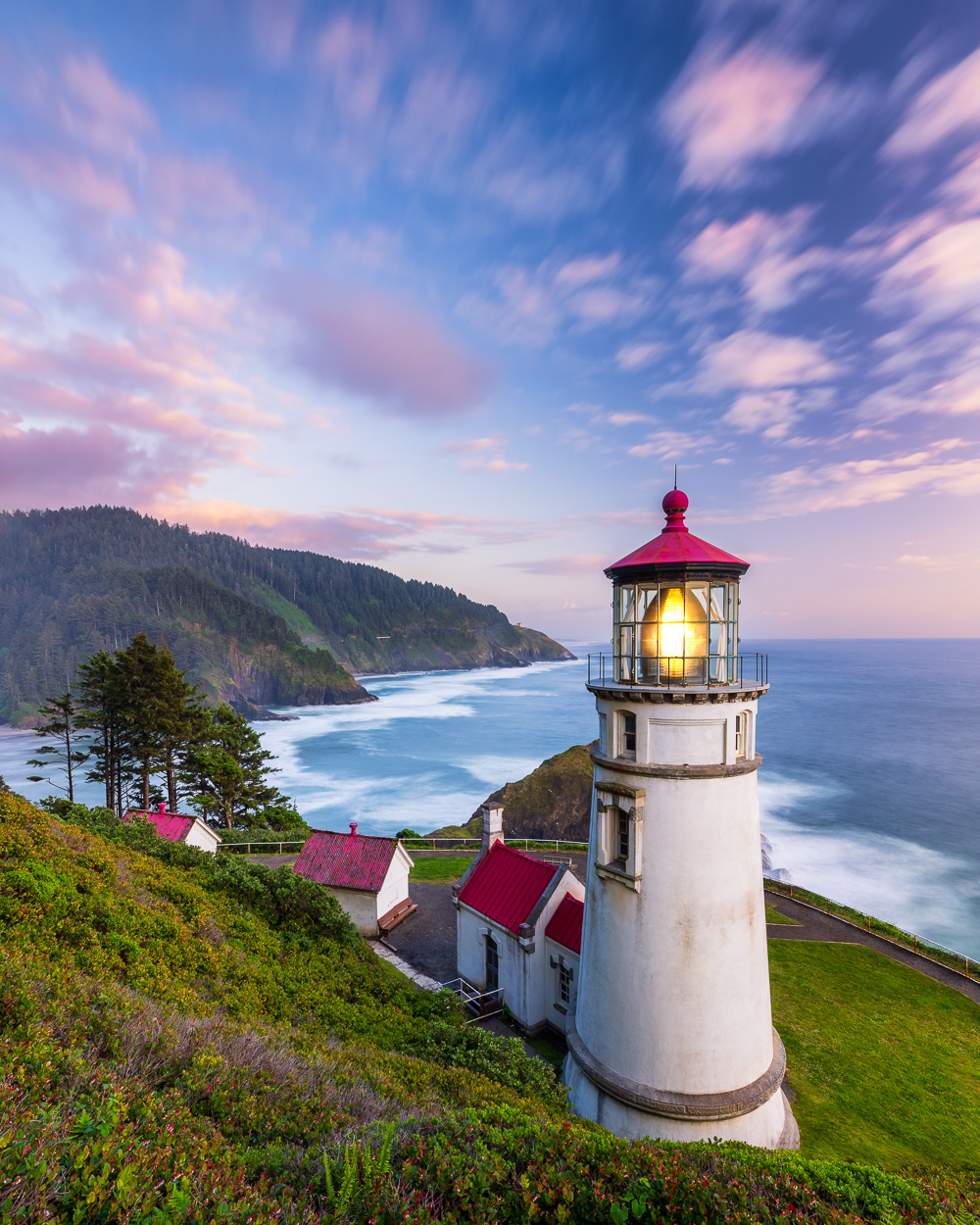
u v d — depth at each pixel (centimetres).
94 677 4412
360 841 2842
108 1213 434
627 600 1391
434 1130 734
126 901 1462
